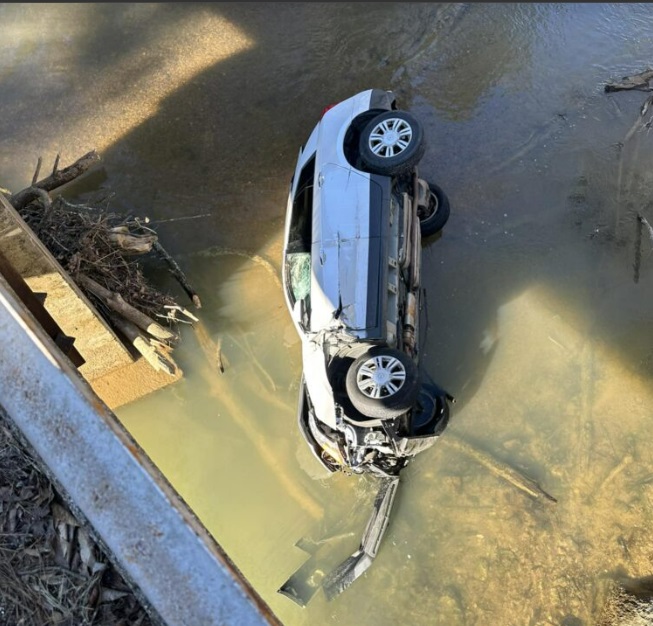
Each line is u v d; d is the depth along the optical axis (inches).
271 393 253.0
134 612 106.2
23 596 109.7
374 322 199.8
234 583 85.7
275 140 302.8
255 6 349.1
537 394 239.1
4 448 119.0
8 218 181.6
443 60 317.4
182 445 247.4
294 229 234.7
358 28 332.2
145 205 292.7
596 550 211.3
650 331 245.6
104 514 92.4
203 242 282.4
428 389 227.3
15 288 153.1
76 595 108.0
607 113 296.0
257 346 261.3
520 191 278.7
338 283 206.4
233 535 229.8
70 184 301.0
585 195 275.1
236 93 319.0
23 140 317.1
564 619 202.5
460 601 209.5
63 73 336.8
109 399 251.0
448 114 300.8
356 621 211.2
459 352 249.0
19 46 350.3
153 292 252.7
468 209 275.9
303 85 317.1
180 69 331.0
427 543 220.4
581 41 319.6
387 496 221.9
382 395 190.2
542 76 309.3
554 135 291.7
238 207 288.2
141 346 238.5
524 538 216.2
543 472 225.8
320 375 204.8
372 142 221.5
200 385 256.8
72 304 208.5
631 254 260.7
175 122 313.9
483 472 228.5
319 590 216.8
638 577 205.0
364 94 241.3
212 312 268.2
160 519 90.6
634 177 277.9
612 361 241.6
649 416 230.4
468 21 329.1
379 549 220.8
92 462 96.0
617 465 223.5
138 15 354.6
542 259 263.3
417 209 236.5
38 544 113.2
